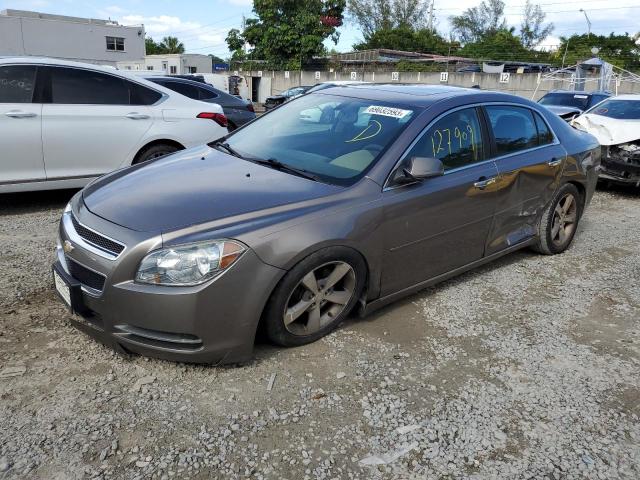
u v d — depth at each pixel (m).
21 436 2.43
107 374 2.89
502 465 2.43
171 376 2.90
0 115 5.27
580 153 5.02
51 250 4.59
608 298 4.25
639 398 2.97
